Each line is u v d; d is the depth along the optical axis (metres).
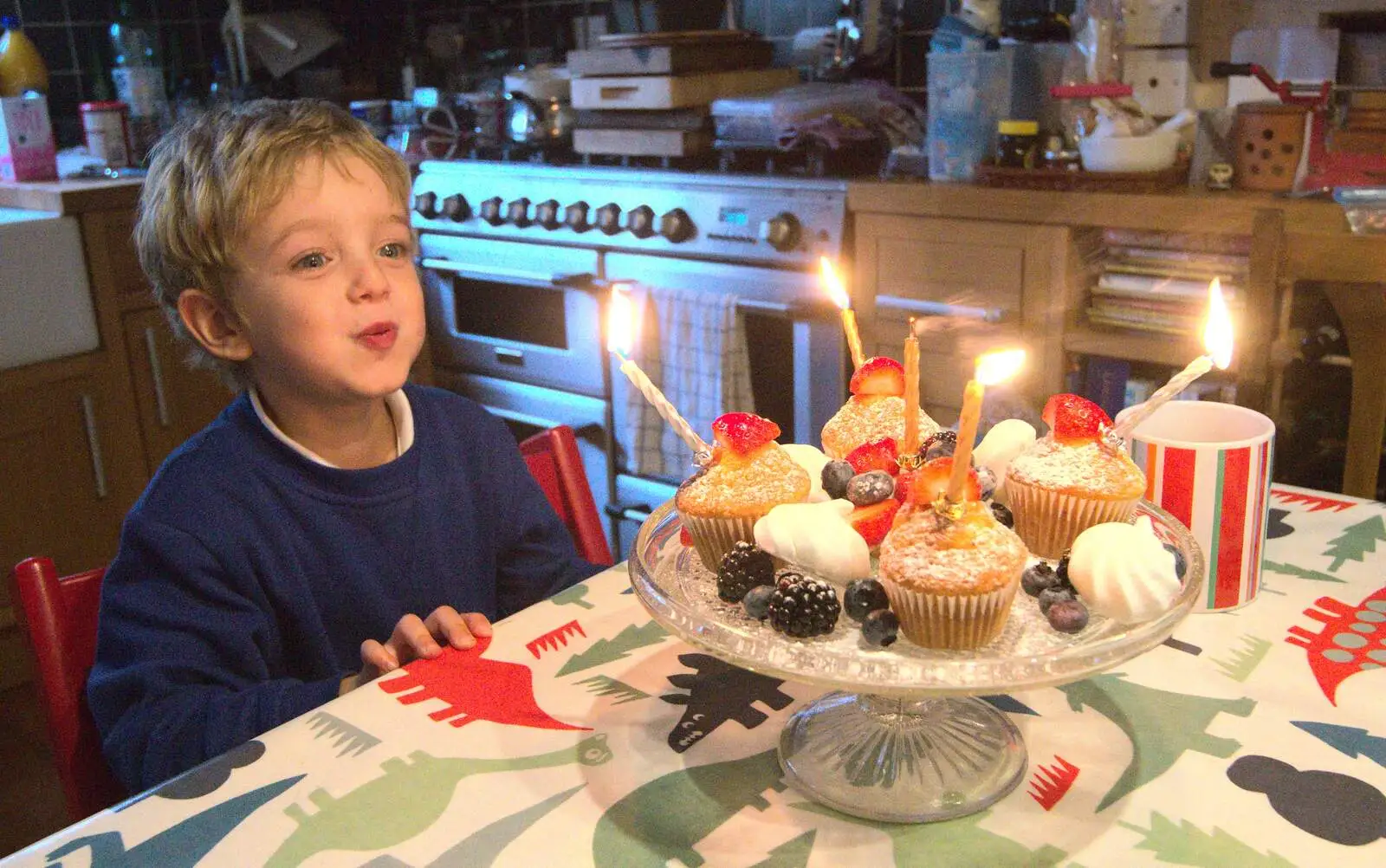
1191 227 1.89
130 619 0.93
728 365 2.44
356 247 1.00
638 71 2.54
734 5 2.92
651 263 2.54
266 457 1.05
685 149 2.54
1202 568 0.73
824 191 2.26
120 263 2.60
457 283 2.95
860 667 0.63
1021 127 2.09
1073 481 0.78
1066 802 0.67
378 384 1.02
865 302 2.28
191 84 3.46
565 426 1.29
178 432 2.76
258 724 0.86
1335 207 1.75
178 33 3.46
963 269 2.14
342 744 0.75
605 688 0.82
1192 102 2.27
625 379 2.60
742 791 0.69
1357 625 0.86
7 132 2.66
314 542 1.06
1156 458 0.88
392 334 1.03
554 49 3.24
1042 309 2.06
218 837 0.66
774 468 0.82
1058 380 2.09
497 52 3.37
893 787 0.68
